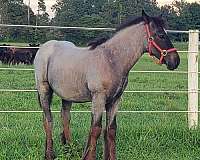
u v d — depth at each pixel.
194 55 8.56
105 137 6.35
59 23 46.12
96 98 5.98
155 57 6.18
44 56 6.93
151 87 17.62
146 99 14.23
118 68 6.01
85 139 7.56
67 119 7.14
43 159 6.84
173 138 8.09
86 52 6.30
